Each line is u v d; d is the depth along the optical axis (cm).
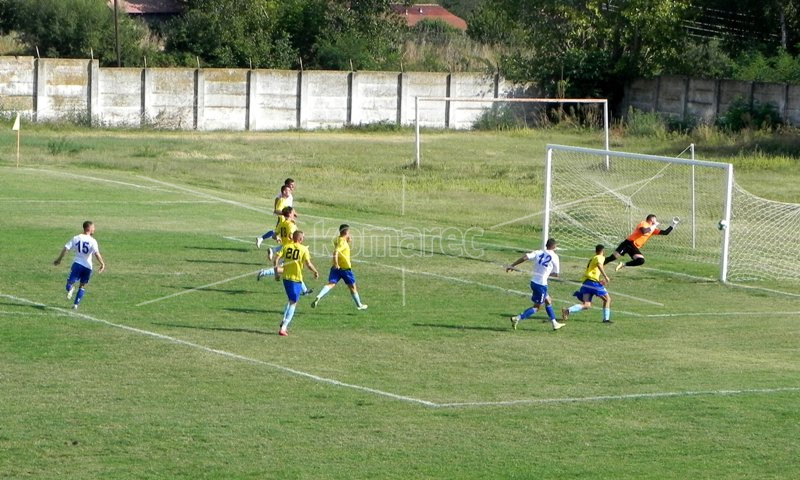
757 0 8094
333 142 6950
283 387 1852
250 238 3431
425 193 4738
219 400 1762
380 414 1708
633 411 1750
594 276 2453
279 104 7656
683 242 3719
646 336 2353
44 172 4778
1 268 2795
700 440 1603
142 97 7325
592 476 1433
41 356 2008
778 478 1441
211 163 5544
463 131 7950
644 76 8069
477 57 9006
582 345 2250
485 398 1817
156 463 1452
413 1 9588
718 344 2292
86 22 8181
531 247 3553
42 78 7038
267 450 1518
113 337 2172
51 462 1448
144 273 2834
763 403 1806
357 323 2391
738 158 6047
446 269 3102
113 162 5275
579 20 8106
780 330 2445
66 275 2753
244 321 2364
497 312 2572
